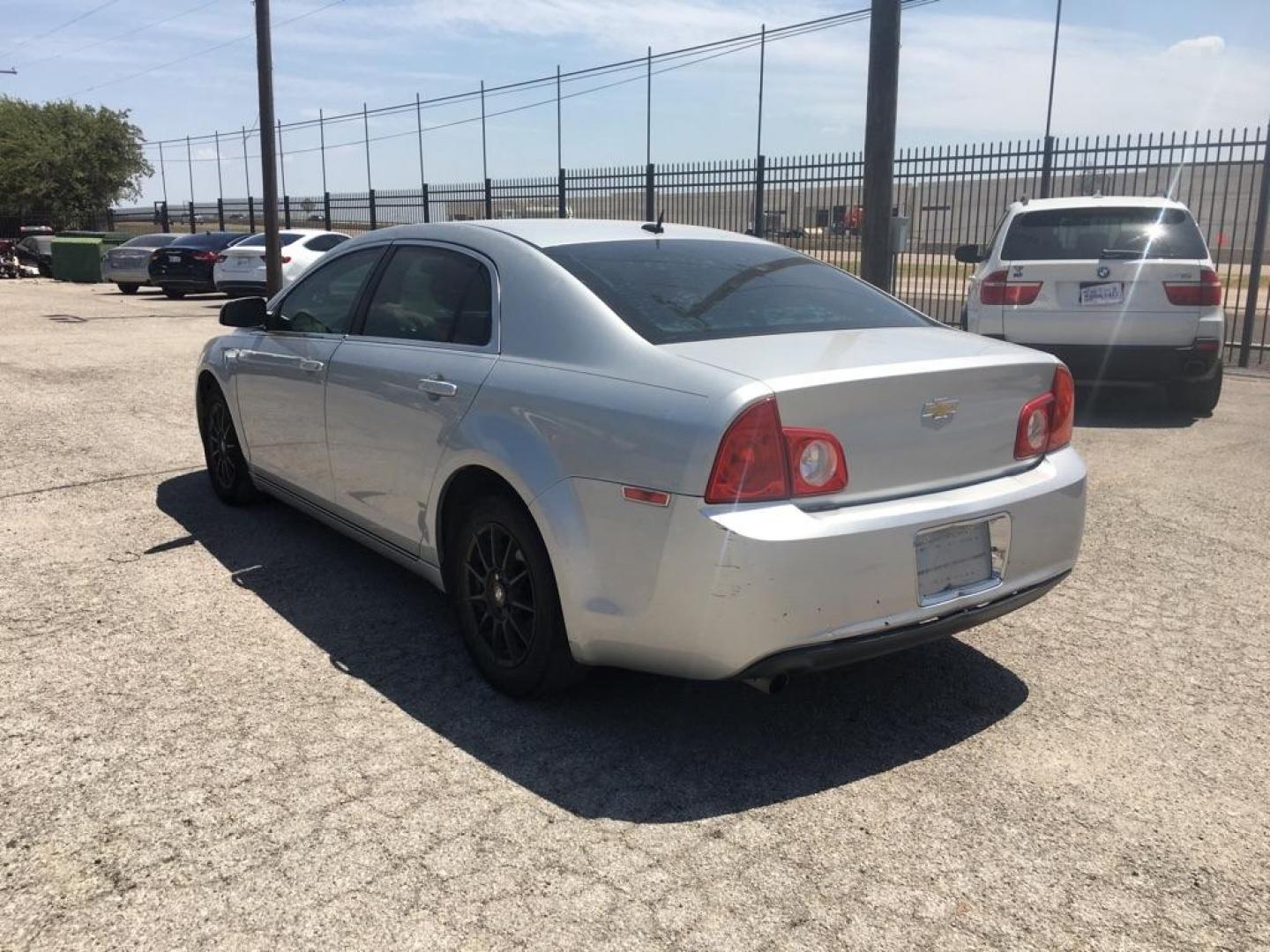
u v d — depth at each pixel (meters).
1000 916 2.42
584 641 3.08
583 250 3.65
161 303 20.78
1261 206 11.32
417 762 3.05
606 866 2.58
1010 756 3.15
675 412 2.82
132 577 4.57
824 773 3.04
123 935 2.30
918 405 2.99
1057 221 8.26
